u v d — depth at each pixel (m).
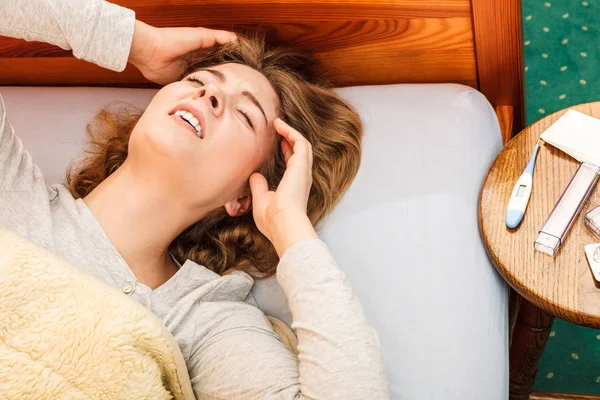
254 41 1.30
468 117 1.28
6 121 1.15
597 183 1.11
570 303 1.00
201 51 1.30
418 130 1.27
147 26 1.23
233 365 1.05
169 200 1.14
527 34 1.91
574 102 1.80
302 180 1.12
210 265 1.28
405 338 1.10
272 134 1.22
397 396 1.08
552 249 1.04
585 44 1.86
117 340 0.95
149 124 1.10
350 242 1.19
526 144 1.19
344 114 1.29
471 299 1.12
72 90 1.50
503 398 1.08
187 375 1.02
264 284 1.25
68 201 1.17
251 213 1.28
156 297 1.14
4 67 1.56
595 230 1.05
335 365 0.94
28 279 0.96
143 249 1.16
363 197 1.23
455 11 1.23
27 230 1.09
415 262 1.15
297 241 1.03
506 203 1.13
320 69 1.40
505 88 1.38
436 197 1.19
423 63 1.36
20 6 1.13
